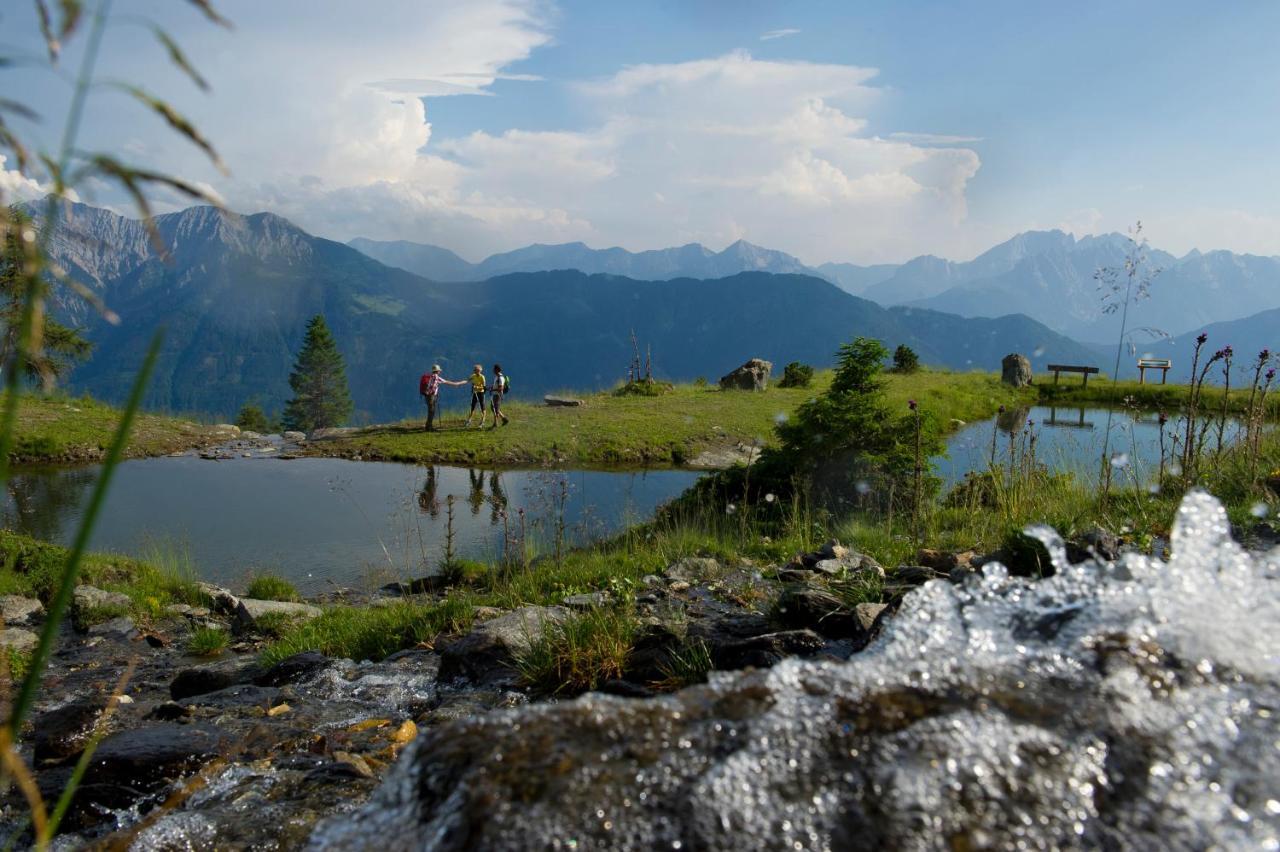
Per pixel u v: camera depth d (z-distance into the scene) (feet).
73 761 14.20
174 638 30.89
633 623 19.30
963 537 28.04
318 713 17.03
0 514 55.01
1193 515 8.09
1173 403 117.19
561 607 22.76
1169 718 6.04
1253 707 6.06
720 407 109.50
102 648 28.96
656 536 36.22
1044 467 34.35
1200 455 28.99
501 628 20.02
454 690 18.45
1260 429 28.99
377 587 38.88
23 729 16.42
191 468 75.15
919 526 30.91
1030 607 8.05
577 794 5.63
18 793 12.96
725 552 31.14
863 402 40.93
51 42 2.76
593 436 88.74
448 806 5.81
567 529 44.78
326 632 27.14
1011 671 6.95
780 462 42.39
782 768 5.77
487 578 34.58
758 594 24.14
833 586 22.38
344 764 12.35
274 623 31.99
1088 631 7.33
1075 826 5.17
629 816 5.42
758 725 6.30
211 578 41.70
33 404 90.22
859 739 6.05
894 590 20.53
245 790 11.44
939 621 7.97
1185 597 7.49
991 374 154.51
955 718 6.20
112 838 9.79
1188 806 5.21
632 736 6.31
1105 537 20.12
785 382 140.56
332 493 63.93
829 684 6.89
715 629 18.51
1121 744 5.81
